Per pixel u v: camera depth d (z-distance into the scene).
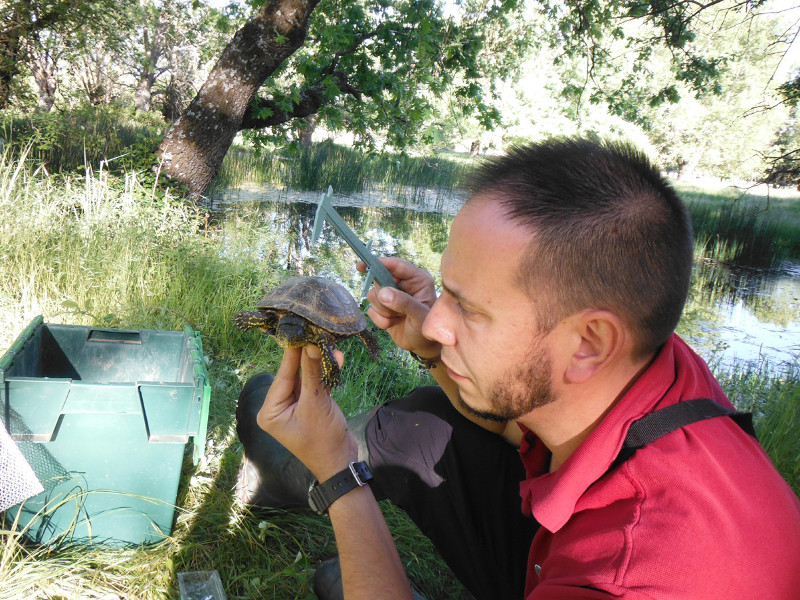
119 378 2.85
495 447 1.90
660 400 1.12
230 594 2.14
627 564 0.96
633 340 1.08
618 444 1.08
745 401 4.69
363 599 1.45
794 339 7.14
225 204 10.93
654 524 0.97
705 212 15.80
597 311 1.02
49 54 12.84
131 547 2.28
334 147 16.09
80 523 2.22
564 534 1.14
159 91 25.86
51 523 2.20
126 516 2.26
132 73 23.20
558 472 1.16
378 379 4.17
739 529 0.95
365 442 2.09
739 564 0.92
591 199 1.00
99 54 20.53
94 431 2.16
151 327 4.08
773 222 16.30
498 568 1.93
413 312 1.62
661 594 0.91
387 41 9.48
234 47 7.81
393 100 10.01
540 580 1.17
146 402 2.19
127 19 15.52
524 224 1.01
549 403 1.17
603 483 1.08
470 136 19.05
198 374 2.30
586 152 1.06
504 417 1.20
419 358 1.78
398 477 2.01
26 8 9.95
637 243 0.99
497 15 9.98
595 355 1.07
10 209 5.17
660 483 1.01
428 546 2.50
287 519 2.50
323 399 1.58
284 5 7.73
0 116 9.67
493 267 1.04
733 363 5.99
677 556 0.93
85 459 2.18
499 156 1.14
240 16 10.68
